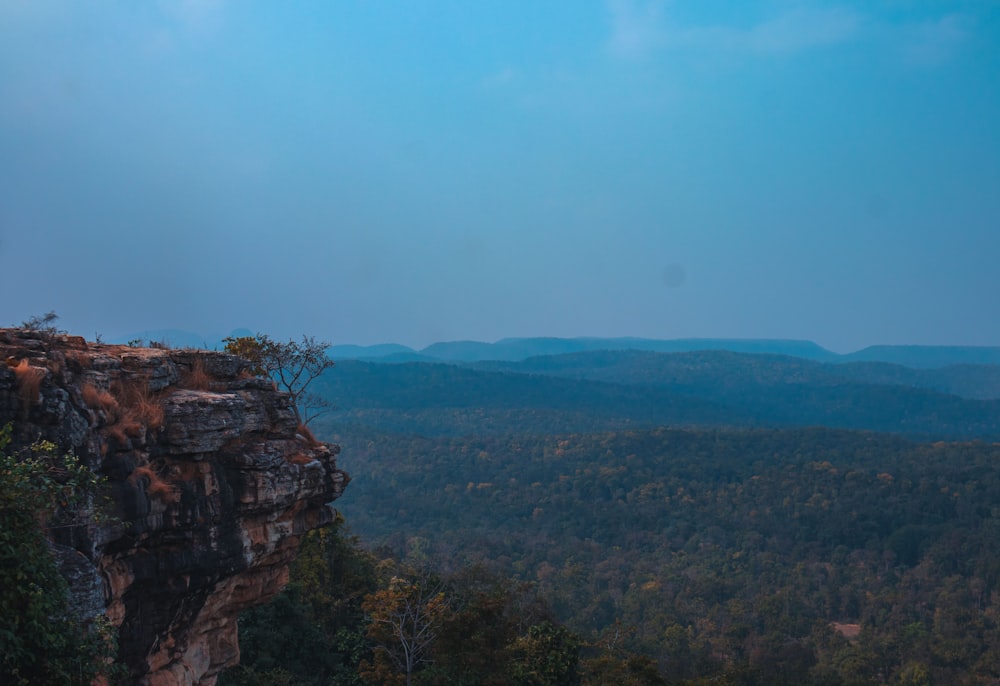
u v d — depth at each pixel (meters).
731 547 151.88
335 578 42.84
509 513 180.88
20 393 11.98
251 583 17.42
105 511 12.59
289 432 18.08
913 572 132.00
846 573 132.75
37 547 10.72
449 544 147.38
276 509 16.77
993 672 86.38
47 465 11.66
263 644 31.64
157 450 14.38
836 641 98.69
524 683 32.44
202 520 14.74
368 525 168.88
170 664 15.69
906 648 95.50
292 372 38.41
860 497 166.62
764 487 183.00
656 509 178.38
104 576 13.27
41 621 10.43
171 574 14.51
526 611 48.50
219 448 15.48
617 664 31.30
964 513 154.62
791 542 151.75
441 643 30.19
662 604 114.69
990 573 119.75
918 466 189.38
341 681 33.09
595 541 160.25
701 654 86.31
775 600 113.12
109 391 13.95
